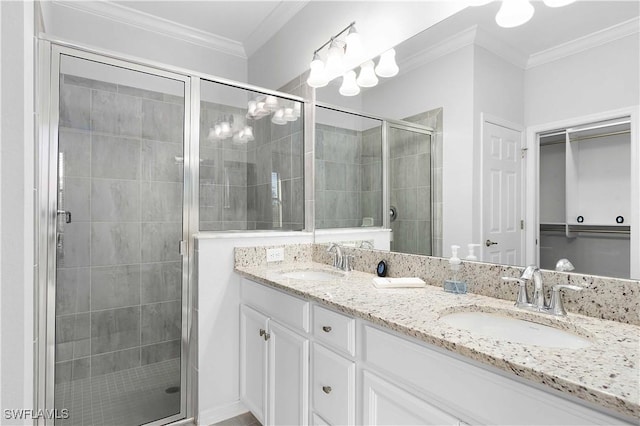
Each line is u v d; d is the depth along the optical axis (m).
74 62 1.67
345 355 1.23
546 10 1.17
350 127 2.05
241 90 2.17
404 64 1.72
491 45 1.34
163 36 2.74
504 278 1.21
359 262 1.96
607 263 1.03
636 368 0.69
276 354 1.64
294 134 2.36
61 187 1.66
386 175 1.82
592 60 1.07
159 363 1.92
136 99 1.85
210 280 1.93
